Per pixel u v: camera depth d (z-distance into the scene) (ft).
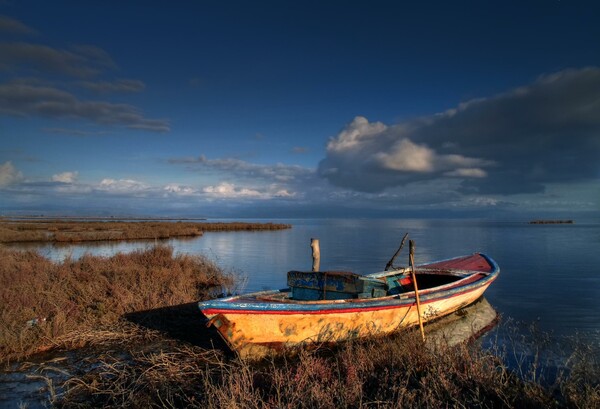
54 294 35.29
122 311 33.63
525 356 25.54
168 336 29.60
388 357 22.09
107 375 22.93
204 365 24.67
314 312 25.73
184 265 55.83
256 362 25.17
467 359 20.48
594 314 38.70
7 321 27.84
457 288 34.83
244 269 70.33
